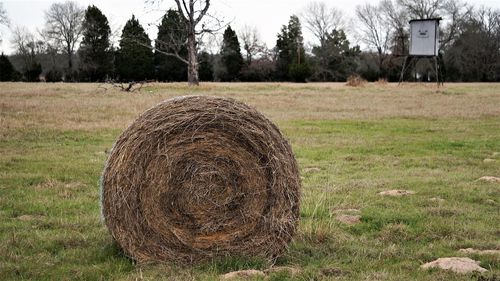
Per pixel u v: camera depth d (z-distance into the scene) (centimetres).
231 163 627
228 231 623
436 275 551
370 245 666
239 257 612
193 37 4069
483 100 3048
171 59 6112
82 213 798
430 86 4444
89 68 6431
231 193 626
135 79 6031
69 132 1623
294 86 3900
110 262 602
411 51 4725
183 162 621
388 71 7206
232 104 638
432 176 1104
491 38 7681
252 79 6844
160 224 614
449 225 736
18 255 609
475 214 802
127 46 5978
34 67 6212
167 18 5175
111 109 2139
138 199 615
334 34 8150
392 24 8525
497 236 700
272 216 627
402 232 710
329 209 825
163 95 2778
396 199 898
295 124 1958
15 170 1101
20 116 1888
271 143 631
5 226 717
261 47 7394
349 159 1320
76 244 661
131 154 618
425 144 1558
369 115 2272
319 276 555
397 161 1288
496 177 1088
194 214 619
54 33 7794
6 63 6022
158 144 619
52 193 917
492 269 569
